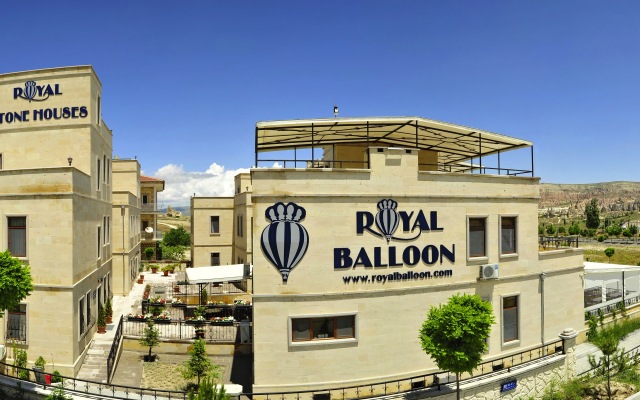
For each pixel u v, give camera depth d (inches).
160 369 753.6
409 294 682.8
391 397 601.9
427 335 591.2
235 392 522.9
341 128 745.6
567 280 887.1
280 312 629.3
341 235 652.7
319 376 636.1
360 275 658.2
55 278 683.4
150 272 1776.6
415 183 695.1
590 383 762.2
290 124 689.0
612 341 745.6
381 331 664.4
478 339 563.5
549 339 833.5
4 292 575.2
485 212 750.5
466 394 623.8
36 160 868.6
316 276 641.0
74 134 862.5
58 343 677.9
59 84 873.5
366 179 667.4
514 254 779.4
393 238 677.9
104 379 684.7
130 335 842.8
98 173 932.0
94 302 849.5
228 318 933.8
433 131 780.0
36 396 595.2
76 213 710.5
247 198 1467.8
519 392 677.3
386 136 826.2
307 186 643.5
